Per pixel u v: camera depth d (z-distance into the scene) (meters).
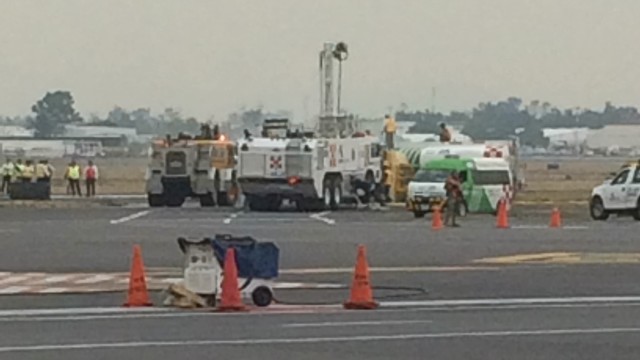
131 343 24.42
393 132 91.75
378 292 34.78
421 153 84.81
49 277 38.38
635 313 30.08
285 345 24.20
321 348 23.78
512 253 48.03
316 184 81.25
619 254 47.69
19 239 54.59
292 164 81.19
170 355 22.80
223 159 87.75
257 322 27.97
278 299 32.91
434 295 34.09
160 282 36.84
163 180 87.94
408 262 44.22
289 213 79.50
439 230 61.75
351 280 38.06
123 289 35.09
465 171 75.94
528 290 35.38
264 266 31.03
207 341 24.73
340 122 85.94
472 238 56.06
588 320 28.59
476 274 40.03
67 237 55.69
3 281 37.22
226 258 30.30
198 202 93.56
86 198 106.19
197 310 30.45
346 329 26.73
